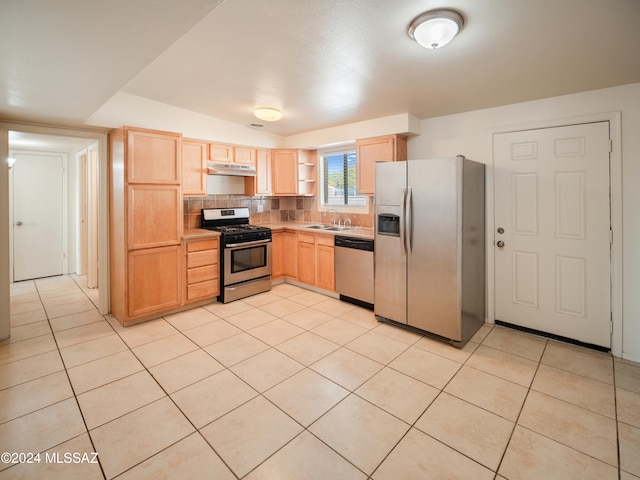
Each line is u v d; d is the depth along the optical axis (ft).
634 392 7.02
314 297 13.61
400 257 10.19
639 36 6.03
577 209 9.18
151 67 7.93
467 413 6.35
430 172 9.34
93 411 6.33
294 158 15.53
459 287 8.97
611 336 8.80
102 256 11.32
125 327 10.37
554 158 9.46
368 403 6.64
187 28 4.61
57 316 11.30
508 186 10.32
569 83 8.38
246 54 7.13
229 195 15.03
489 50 6.68
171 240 11.14
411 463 5.16
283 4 5.24
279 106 10.93
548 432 5.84
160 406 6.50
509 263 10.46
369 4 5.21
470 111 10.98
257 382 7.36
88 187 14.33
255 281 13.84
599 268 8.93
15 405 6.47
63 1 3.89
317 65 7.63
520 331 10.30
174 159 11.03
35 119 9.30
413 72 7.91
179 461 5.17
